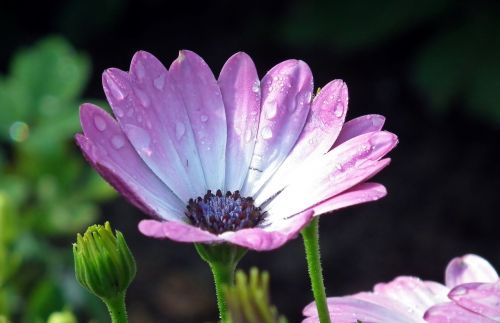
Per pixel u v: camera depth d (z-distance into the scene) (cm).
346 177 39
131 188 38
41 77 60
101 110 40
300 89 41
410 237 91
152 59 41
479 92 89
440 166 96
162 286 87
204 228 41
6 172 62
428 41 94
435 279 88
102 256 41
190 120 41
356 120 41
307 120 41
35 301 53
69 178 61
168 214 41
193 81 41
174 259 89
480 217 92
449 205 93
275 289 86
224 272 39
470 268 43
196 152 41
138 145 40
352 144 40
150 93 41
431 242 90
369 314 41
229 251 39
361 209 93
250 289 37
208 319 84
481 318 40
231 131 41
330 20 94
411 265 89
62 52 61
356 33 94
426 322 42
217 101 41
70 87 60
